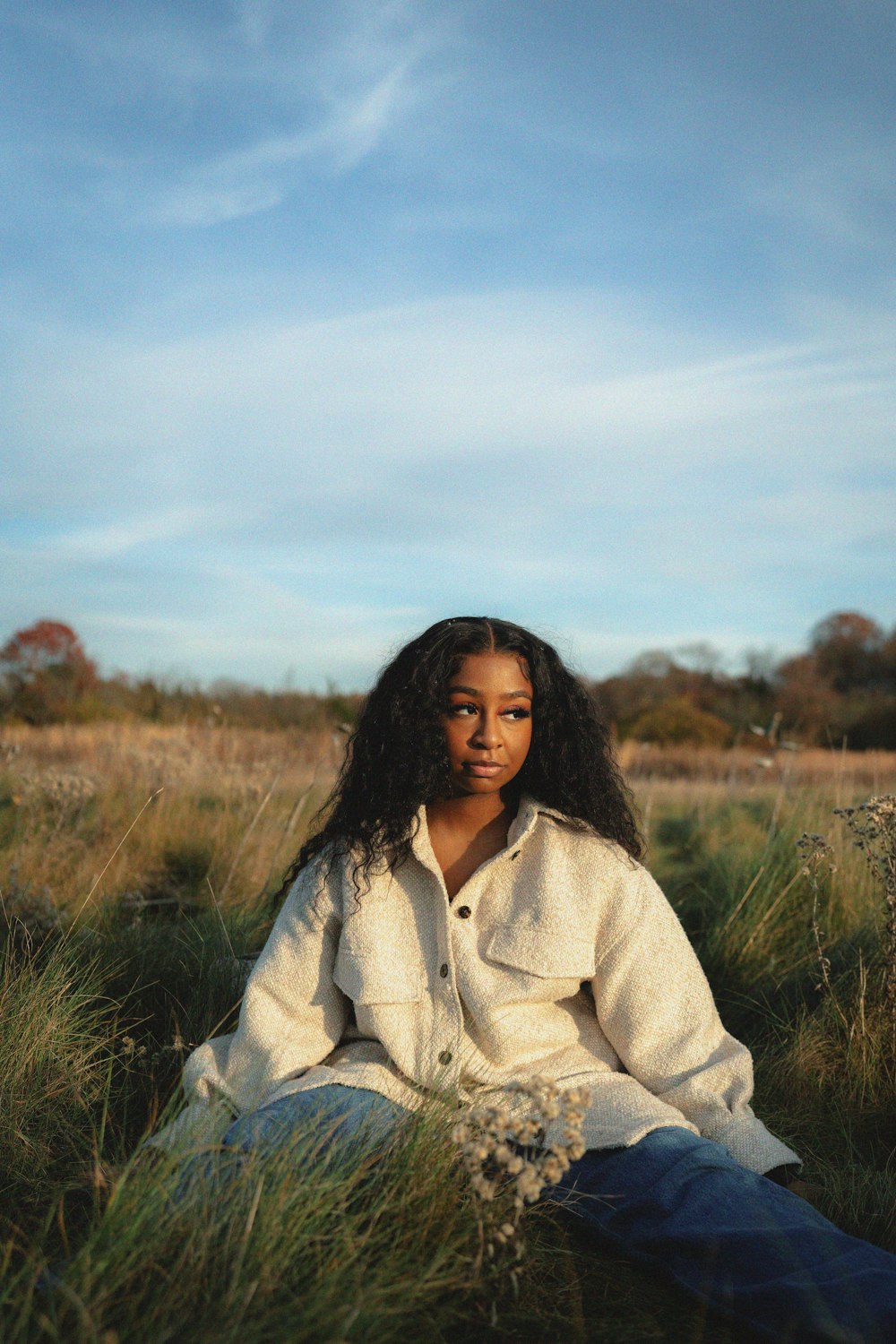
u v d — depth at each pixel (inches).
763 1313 76.5
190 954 150.5
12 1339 65.2
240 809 275.6
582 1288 83.6
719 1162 86.6
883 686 1641.2
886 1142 117.9
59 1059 114.7
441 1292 77.7
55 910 159.0
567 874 101.4
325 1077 93.3
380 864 100.9
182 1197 78.2
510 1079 94.9
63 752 451.8
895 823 130.5
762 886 189.6
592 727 105.7
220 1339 65.1
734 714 1264.8
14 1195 94.9
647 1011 98.9
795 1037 135.7
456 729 100.8
